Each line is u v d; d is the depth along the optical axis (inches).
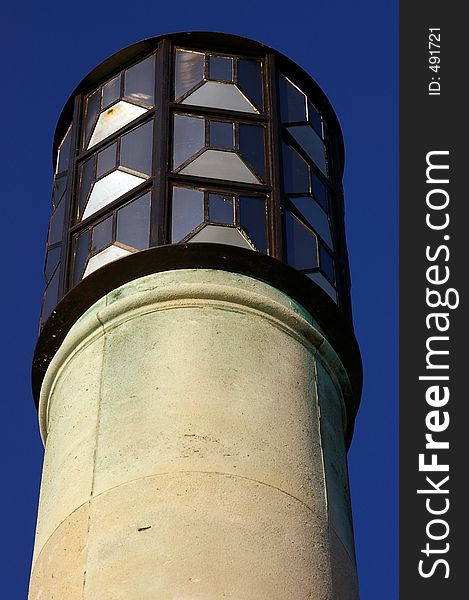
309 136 421.1
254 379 346.0
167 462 324.5
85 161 412.2
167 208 382.3
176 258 366.3
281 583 309.6
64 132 432.1
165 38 420.8
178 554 307.7
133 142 403.2
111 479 325.1
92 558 312.3
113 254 381.1
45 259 408.5
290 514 323.3
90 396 348.2
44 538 329.4
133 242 379.9
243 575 307.0
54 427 355.9
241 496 320.5
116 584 304.8
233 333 353.7
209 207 384.8
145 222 382.6
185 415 333.7
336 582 322.0
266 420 338.6
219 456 326.6
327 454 347.9
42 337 376.2
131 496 319.6
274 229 385.7
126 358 350.3
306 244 393.4
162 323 354.3
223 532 313.0
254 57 423.2
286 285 373.1
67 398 354.9
